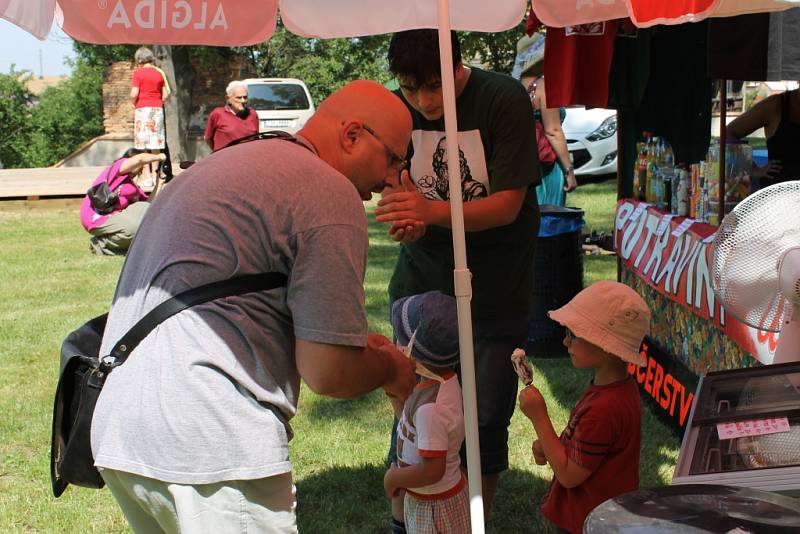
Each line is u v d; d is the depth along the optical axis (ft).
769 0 9.84
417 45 10.91
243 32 11.25
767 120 16.52
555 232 21.02
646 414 17.28
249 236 6.93
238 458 6.79
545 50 15.74
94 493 14.58
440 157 11.64
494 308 11.77
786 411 7.17
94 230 34.55
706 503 5.39
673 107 18.03
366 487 14.55
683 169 17.44
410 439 10.34
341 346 6.85
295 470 15.33
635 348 9.37
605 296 9.48
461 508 10.48
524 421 17.08
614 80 17.17
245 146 7.30
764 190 8.62
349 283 6.93
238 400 6.85
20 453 16.15
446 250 11.98
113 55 120.88
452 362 10.09
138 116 46.60
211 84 97.55
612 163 53.78
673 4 8.75
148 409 6.81
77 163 97.96
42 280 30.60
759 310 8.78
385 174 7.86
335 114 7.66
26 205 49.03
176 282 6.95
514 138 11.29
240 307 6.92
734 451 6.74
